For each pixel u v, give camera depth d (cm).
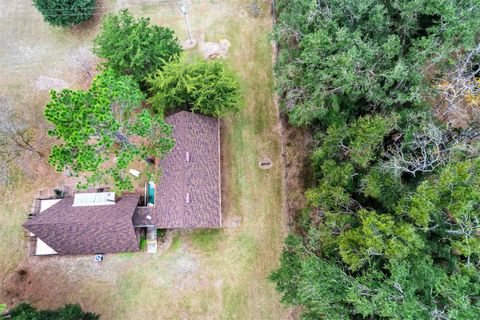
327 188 1961
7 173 2706
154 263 2564
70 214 2419
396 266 1579
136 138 2702
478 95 2106
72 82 2934
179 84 2322
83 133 1720
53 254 2541
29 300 2495
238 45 2986
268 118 2817
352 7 2069
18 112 2844
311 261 1781
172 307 2492
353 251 1783
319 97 2145
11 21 3075
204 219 2408
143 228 2588
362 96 2230
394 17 2188
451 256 1766
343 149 2078
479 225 1584
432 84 2258
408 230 1597
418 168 1877
